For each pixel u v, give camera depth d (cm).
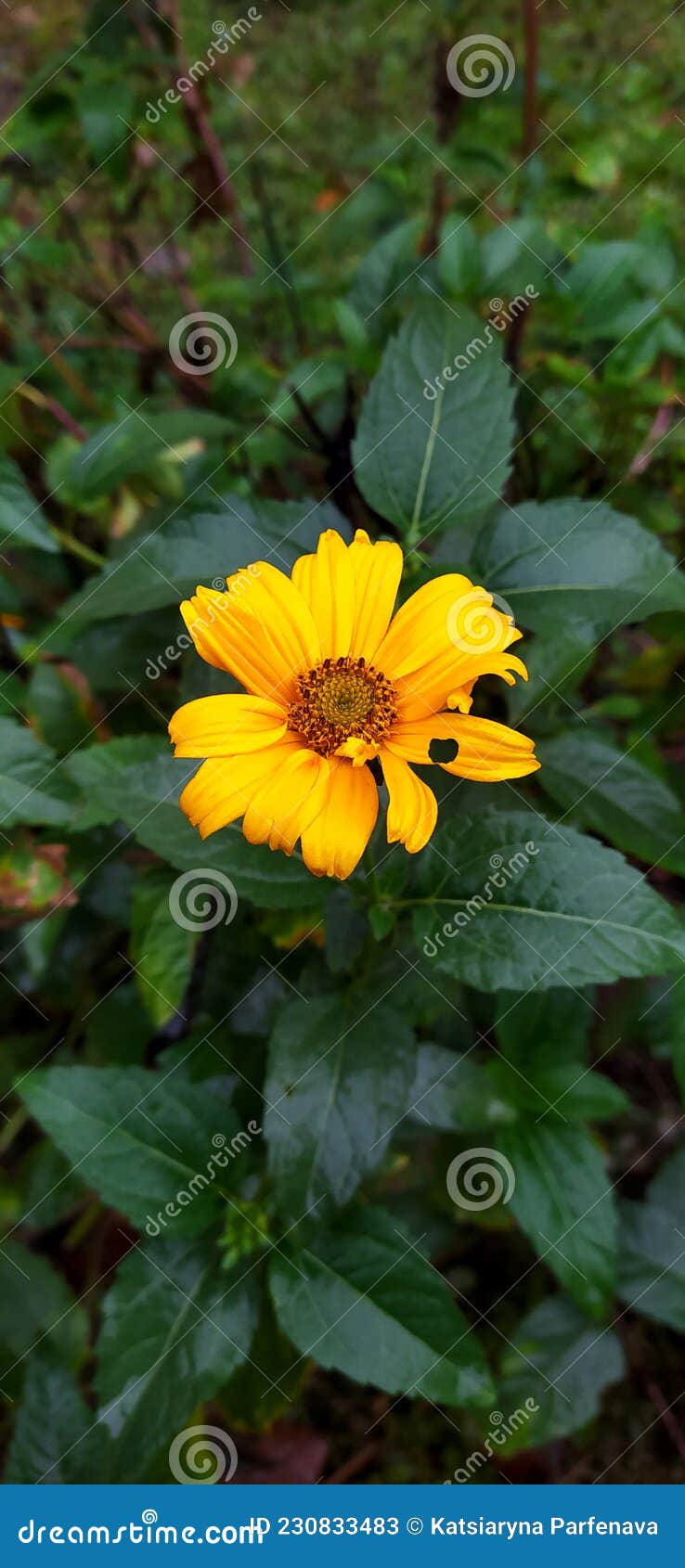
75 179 37
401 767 18
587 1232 22
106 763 22
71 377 34
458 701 18
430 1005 22
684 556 32
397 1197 28
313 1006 20
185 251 44
